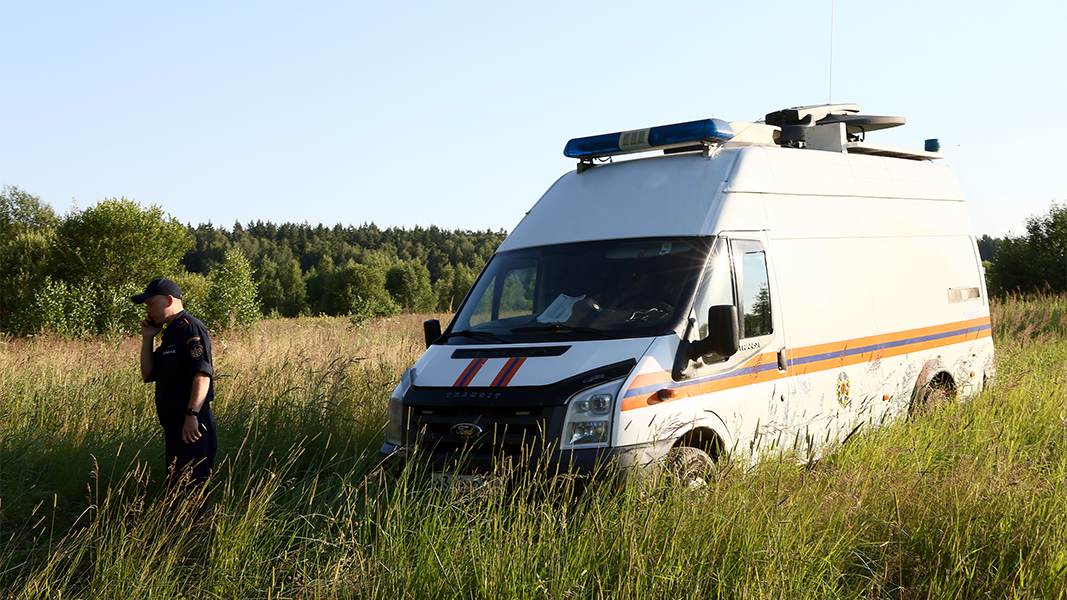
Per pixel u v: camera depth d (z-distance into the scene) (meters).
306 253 188.88
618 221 5.86
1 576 4.31
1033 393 7.55
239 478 5.77
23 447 6.13
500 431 4.73
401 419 5.14
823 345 6.11
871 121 7.68
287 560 4.33
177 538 4.56
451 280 98.38
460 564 3.93
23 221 62.28
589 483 4.44
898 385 6.89
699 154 6.02
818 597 3.71
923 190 7.81
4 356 10.57
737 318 5.36
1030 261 31.72
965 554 3.95
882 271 6.93
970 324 8.02
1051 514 4.27
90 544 4.50
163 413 5.20
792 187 6.25
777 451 5.30
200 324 5.28
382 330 14.85
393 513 4.46
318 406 7.23
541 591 3.73
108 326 22.97
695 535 3.96
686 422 4.79
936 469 5.09
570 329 5.22
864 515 4.41
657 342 4.92
